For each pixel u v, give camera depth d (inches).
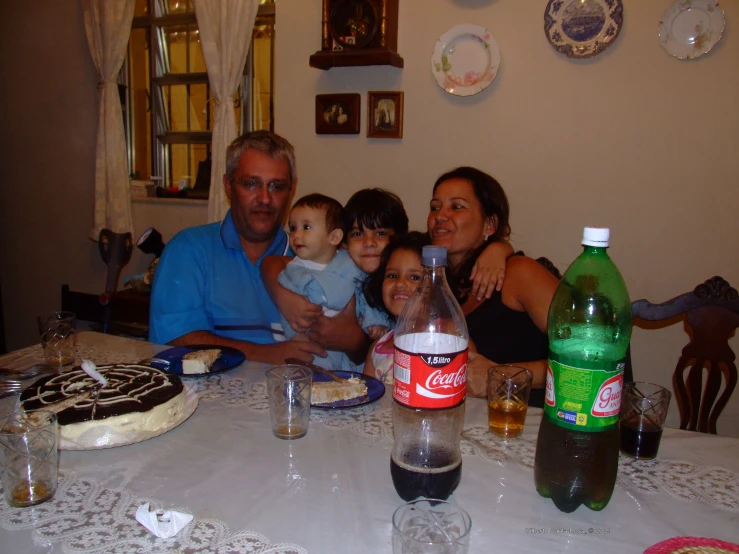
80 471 29.8
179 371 44.6
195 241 62.6
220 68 98.9
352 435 34.9
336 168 96.7
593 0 78.1
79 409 32.8
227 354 48.9
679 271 79.4
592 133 81.1
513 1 82.6
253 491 28.2
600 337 28.4
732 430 80.0
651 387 36.0
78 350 49.9
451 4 85.9
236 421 36.5
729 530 25.9
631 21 77.3
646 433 32.2
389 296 56.9
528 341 54.5
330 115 94.3
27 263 131.4
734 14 72.6
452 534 23.3
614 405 25.9
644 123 78.4
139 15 115.7
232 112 100.2
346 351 62.4
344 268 62.2
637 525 26.1
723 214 76.2
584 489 26.2
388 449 33.2
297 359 49.0
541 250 86.3
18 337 135.8
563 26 80.0
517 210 86.7
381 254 60.7
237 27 96.5
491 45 83.7
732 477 30.7
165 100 117.9
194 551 23.5
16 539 24.1
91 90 117.3
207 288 62.8
